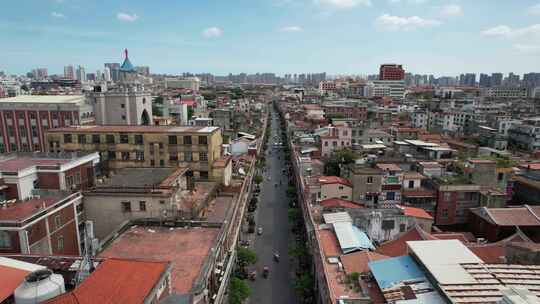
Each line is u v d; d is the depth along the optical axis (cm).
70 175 4778
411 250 3170
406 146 9125
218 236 4116
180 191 5288
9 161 4909
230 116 15200
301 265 5312
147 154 6500
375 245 4662
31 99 10456
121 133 6456
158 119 12081
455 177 6341
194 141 6425
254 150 10669
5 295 2219
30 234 3525
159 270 2473
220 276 3834
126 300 2066
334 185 6178
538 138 11812
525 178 6438
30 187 4394
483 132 13175
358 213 4981
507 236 4825
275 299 4719
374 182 6125
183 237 4162
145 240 4072
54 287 2130
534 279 2645
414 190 6066
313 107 18250
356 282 3388
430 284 2778
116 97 9544
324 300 3628
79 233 4428
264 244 6244
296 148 10275
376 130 10212
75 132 6506
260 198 8619
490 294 2458
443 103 19912
